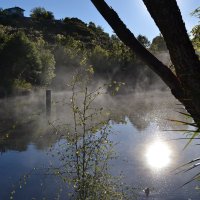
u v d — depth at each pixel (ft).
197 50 9.74
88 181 16.74
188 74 6.10
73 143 17.67
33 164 47.83
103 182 17.22
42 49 188.34
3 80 153.48
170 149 57.26
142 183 40.42
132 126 81.66
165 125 82.38
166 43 6.20
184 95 6.65
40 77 170.91
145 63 6.93
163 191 37.86
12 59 157.69
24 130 76.59
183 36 6.05
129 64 201.67
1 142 63.87
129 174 43.32
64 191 33.94
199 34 9.78
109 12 6.72
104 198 16.83
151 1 6.05
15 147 59.72
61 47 200.85
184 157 52.29
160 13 6.03
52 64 176.24
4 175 43.96
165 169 45.85
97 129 17.87
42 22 405.18
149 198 35.91
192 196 36.50
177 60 6.15
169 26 6.02
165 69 6.77
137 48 6.75
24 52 160.56
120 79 203.00
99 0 6.69
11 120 93.81
